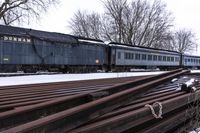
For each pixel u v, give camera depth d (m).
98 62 31.77
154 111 4.39
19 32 23.42
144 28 55.38
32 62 24.45
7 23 33.62
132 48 36.03
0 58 21.86
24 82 15.73
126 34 54.38
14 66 23.06
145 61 38.47
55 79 18.69
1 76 19.75
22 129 2.53
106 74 25.39
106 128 3.38
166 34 57.12
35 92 6.36
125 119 3.71
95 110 3.51
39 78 18.77
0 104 4.61
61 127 2.94
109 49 33.38
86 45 30.05
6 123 3.37
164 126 4.73
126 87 4.76
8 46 22.48
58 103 3.89
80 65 29.39
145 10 54.88
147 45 55.78
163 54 42.56
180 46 86.88
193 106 6.00
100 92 4.20
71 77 20.84
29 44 24.14
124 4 54.03
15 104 4.53
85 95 4.13
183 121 5.70
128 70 35.81
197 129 5.65
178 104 5.45
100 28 56.69
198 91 6.76
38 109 3.68
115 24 54.34
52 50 26.22
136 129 4.16
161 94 6.20
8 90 6.89
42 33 25.77
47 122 2.76
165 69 43.75
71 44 28.14
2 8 33.12
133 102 4.87
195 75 11.86
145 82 5.24
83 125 3.32
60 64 27.08
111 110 3.97
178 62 47.03
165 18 56.50
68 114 3.03
